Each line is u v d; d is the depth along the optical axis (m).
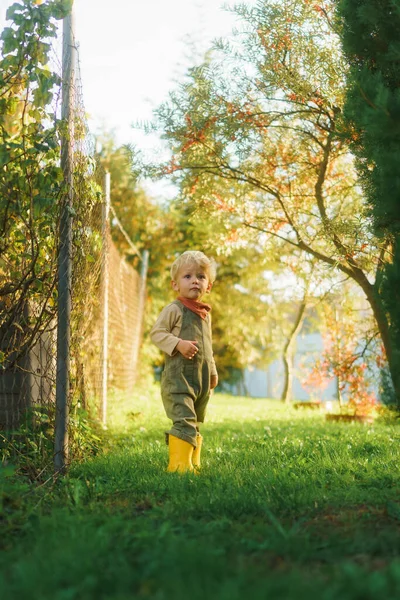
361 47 4.04
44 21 4.23
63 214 4.44
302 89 6.20
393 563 2.07
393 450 5.41
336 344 10.20
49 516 3.01
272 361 22.31
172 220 17.83
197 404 4.83
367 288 7.21
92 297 5.90
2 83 4.33
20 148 4.25
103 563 2.20
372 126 3.35
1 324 4.75
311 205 7.71
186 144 6.57
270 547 2.44
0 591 1.96
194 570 2.04
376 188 3.92
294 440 6.06
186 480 3.85
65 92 4.45
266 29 6.22
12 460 4.46
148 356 17.11
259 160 7.23
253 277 18.83
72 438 4.91
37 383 4.93
